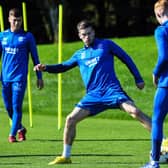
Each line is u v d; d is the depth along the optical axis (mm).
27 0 84438
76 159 21219
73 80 48906
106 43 20703
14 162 20719
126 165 19844
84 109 20375
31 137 27281
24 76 25891
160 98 18109
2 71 26188
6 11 79562
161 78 18094
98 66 20469
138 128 30547
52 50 56125
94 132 28812
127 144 24844
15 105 25906
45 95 45875
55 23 77500
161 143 18375
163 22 18109
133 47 55281
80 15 88562
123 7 89750
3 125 32375
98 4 89875
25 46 25828
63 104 44469
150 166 18438
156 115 18250
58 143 25344
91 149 23578
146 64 51812
